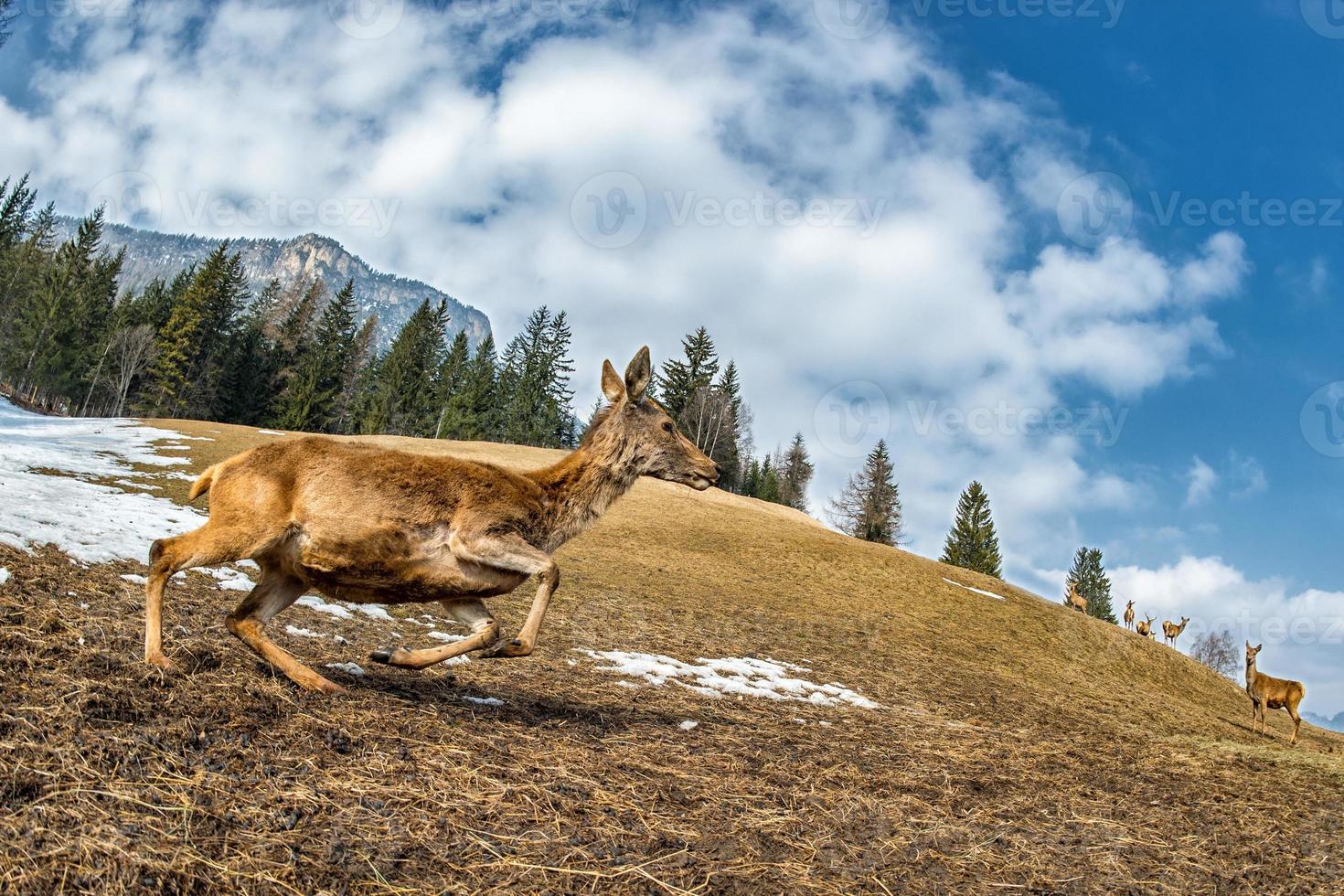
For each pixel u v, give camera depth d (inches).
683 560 965.2
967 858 189.5
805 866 166.9
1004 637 952.3
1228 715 907.4
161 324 2864.2
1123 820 253.8
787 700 409.7
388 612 409.7
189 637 230.8
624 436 245.1
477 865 137.3
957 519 2694.4
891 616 914.7
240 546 195.9
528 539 226.1
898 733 364.8
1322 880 218.7
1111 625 1189.1
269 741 166.6
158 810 127.8
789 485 3331.7
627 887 141.1
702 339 2669.8
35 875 104.0
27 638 185.8
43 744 137.6
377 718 197.8
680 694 362.9
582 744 221.6
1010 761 340.5
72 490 509.7
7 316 2596.0
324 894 117.9
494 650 212.2
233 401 2600.9
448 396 3117.6
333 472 201.8
